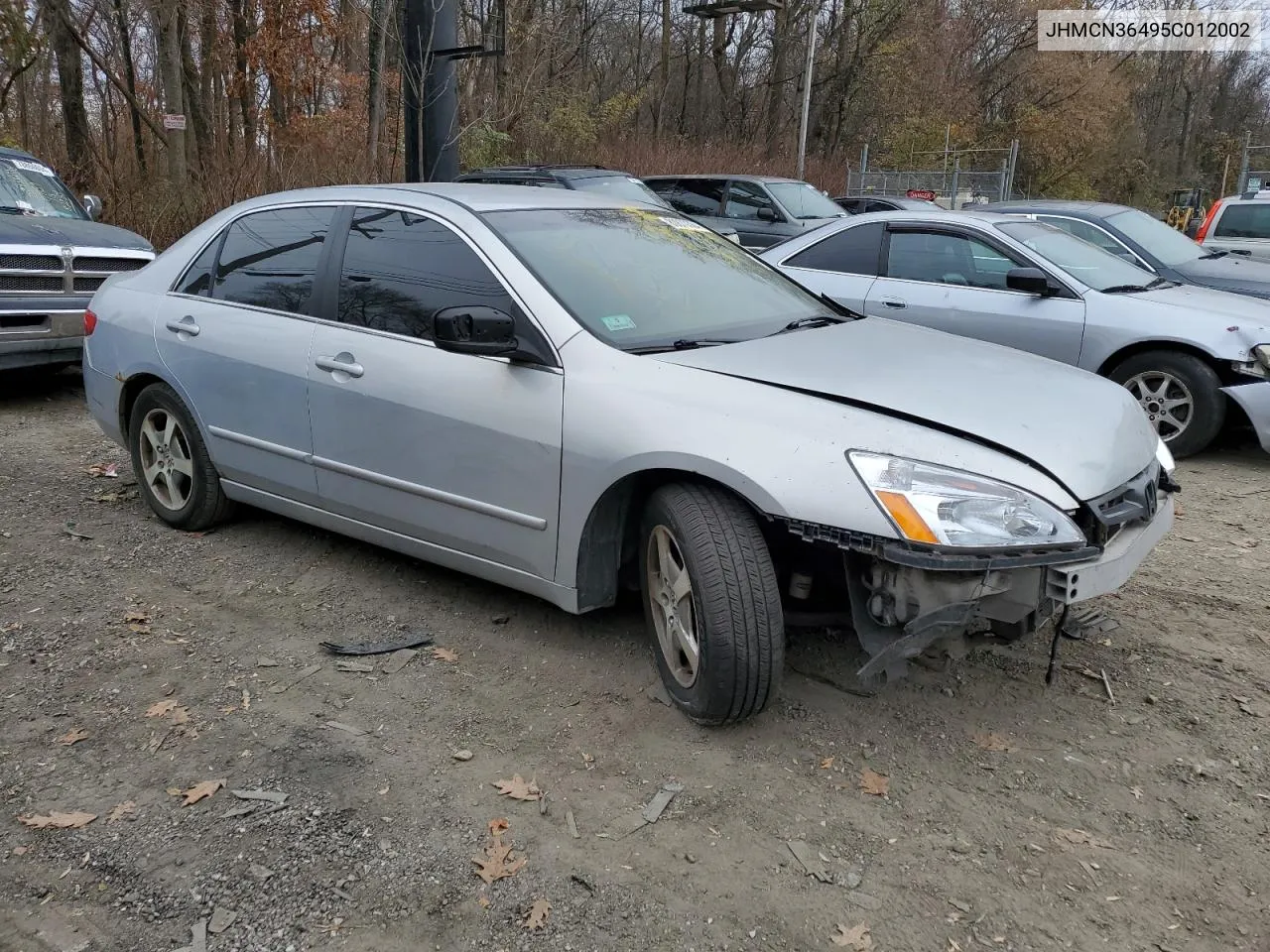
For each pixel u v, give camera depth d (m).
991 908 2.54
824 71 37.62
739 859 2.70
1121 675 3.67
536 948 2.41
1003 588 2.89
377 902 2.55
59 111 18.78
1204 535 5.21
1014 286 6.78
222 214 4.87
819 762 3.12
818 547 3.27
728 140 34.00
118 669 3.66
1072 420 3.19
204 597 4.27
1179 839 2.81
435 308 3.83
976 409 3.13
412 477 3.86
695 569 3.07
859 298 7.54
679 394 3.23
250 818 2.85
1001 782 3.04
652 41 37.03
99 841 2.76
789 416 3.06
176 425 4.89
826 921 2.49
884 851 2.74
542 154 24.12
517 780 3.01
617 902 2.55
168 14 14.98
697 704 3.21
